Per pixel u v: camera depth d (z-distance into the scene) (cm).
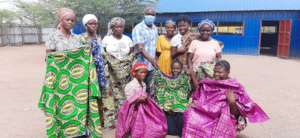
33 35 3388
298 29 2028
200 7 2308
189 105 509
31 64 1591
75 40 464
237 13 2219
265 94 850
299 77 1171
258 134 531
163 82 527
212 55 539
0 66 1509
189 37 584
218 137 456
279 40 2091
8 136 527
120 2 1936
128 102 496
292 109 688
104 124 551
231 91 474
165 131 500
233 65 1562
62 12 450
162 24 2472
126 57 559
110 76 555
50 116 447
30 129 562
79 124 476
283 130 550
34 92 875
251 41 2197
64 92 461
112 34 565
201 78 531
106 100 541
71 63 458
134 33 589
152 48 600
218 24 2297
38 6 2055
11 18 3250
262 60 1848
